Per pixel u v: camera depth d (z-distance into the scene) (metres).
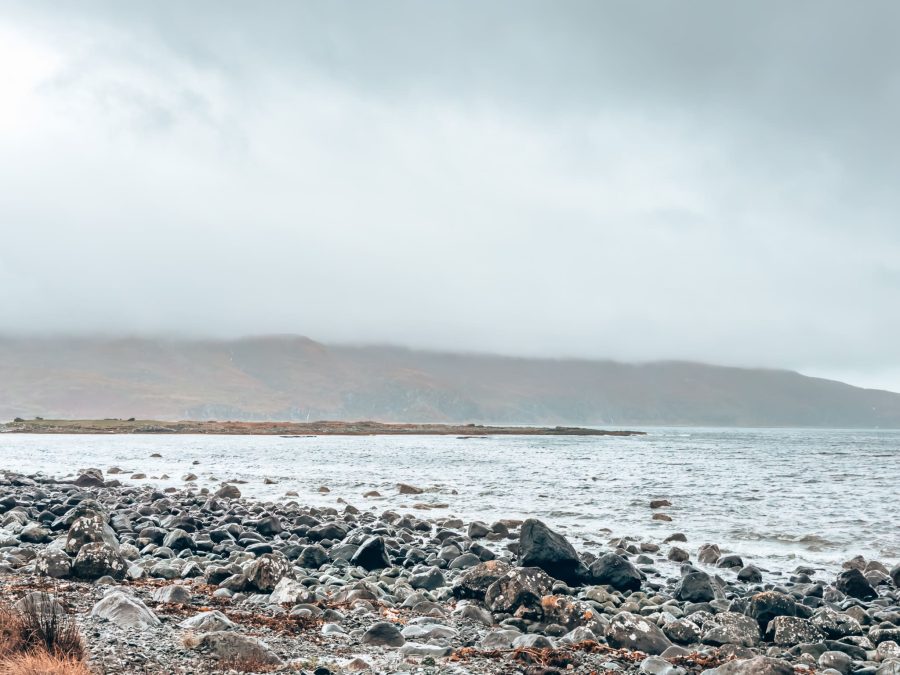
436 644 11.65
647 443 152.12
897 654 12.52
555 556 18.28
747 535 28.31
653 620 14.06
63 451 90.19
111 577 14.90
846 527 30.44
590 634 12.47
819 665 11.88
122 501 33.03
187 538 21.72
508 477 53.78
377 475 55.34
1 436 148.38
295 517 29.55
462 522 30.50
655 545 25.33
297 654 10.32
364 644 11.23
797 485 49.59
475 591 15.65
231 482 48.97
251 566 15.14
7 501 29.33
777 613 14.72
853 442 188.00
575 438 191.50
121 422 198.62
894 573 20.20
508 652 11.08
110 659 8.95
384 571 18.94
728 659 11.76
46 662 7.97
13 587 13.27
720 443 162.12
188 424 197.75
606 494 42.16
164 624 10.92
